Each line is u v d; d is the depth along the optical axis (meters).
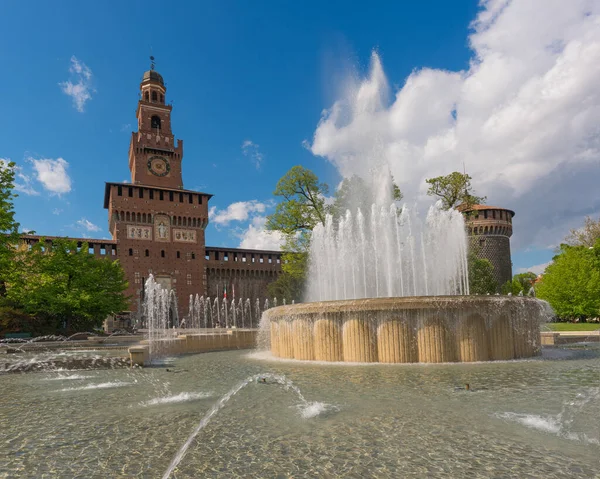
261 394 8.73
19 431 6.57
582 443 5.37
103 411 7.81
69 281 32.41
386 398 8.00
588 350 16.94
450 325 13.18
